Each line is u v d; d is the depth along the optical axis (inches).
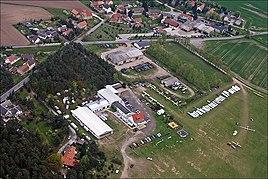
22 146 6471.5
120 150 7303.2
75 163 6648.6
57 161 6461.6
